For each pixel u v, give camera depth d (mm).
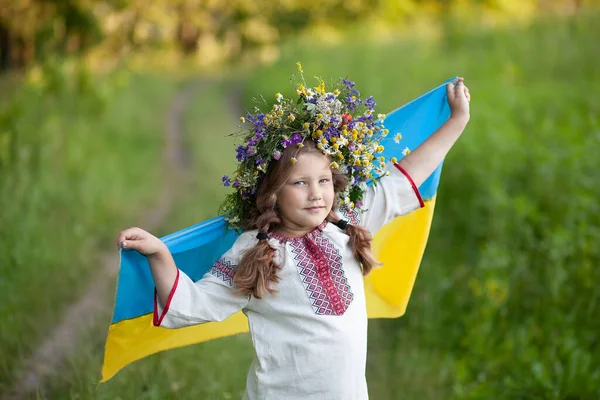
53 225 7129
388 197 3150
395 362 4730
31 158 8695
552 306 4977
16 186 7625
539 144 7340
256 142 2898
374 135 3199
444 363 4695
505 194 6320
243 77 23328
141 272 3025
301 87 2961
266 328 2922
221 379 4195
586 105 9180
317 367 2859
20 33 23812
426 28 21375
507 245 5895
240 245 2963
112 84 15539
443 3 28625
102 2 28281
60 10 24312
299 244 2928
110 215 8102
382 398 4336
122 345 3209
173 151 13117
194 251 3164
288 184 2855
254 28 40844
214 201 8734
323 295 2881
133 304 3102
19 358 4457
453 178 7320
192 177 10555
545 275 5234
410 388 4406
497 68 13102
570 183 6242
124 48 33406
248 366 4457
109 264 6523
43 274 5859
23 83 12336
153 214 8711
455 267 6023
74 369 4066
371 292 3648
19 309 5082
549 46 13641
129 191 9391
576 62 12641
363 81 13531
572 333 4652
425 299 5340
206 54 40875
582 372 4215
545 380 4199
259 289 2822
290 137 2869
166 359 4285
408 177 3188
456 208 6883
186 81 25547
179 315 2814
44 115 10766
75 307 5434
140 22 35000
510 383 4305
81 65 13422
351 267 2984
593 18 15203
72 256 6430
